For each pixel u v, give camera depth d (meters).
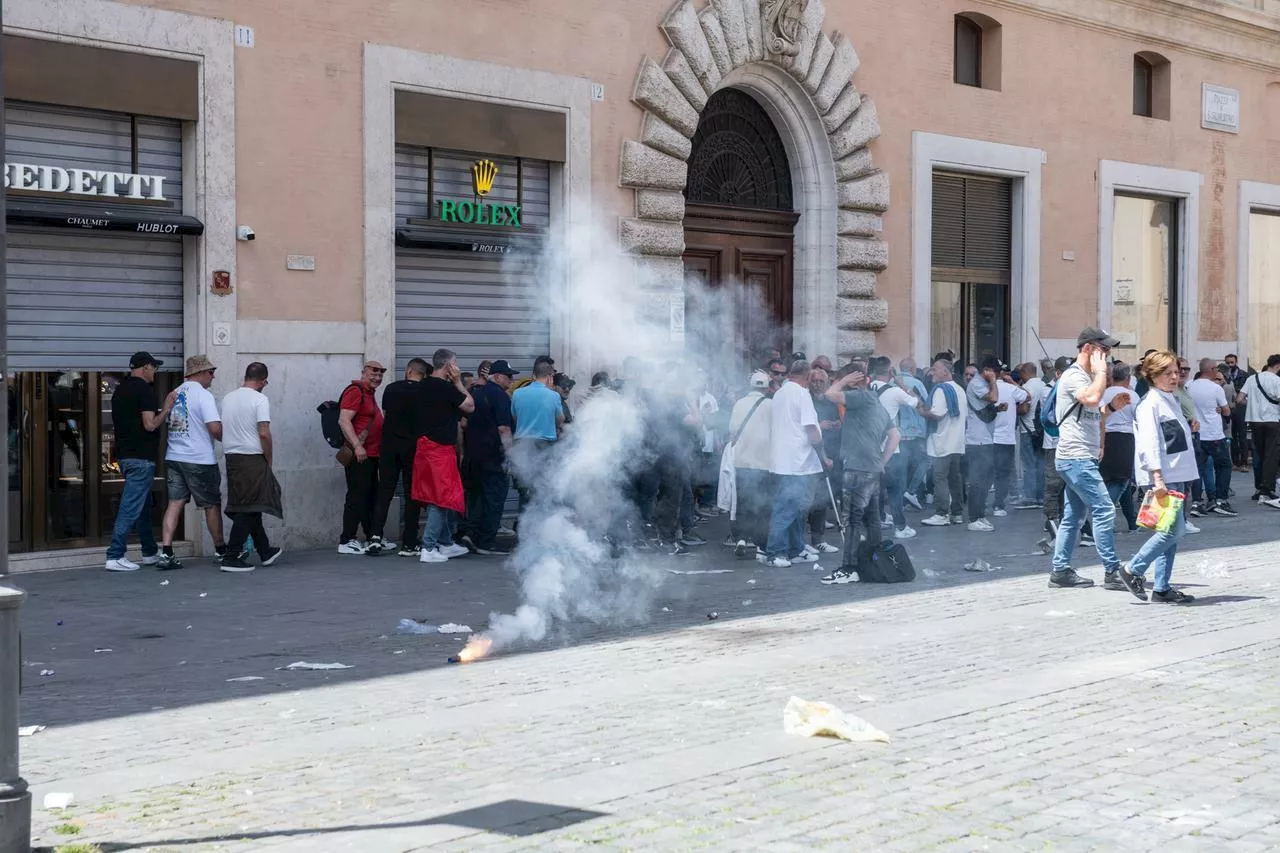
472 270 17.06
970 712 7.40
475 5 16.62
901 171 21.84
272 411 15.10
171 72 14.23
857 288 20.97
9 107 13.32
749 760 6.38
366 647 9.64
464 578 13.07
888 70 21.59
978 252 23.61
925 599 11.63
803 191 20.75
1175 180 27.09
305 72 15.23
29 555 13.48
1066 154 24.73
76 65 13.57
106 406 14.26
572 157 17.62
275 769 6.31
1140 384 15.84
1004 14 23.42
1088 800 5.81
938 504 17.78
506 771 6.25
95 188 13.72
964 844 5.21
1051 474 14.72
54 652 9.52
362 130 15.69
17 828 4.84
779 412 13.86
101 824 5.43
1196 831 5.39
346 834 5.26
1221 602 11.38
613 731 7.04
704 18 18.80
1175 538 11.25
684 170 18.73
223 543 13.90
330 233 15.48
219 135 14.56
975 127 23.00
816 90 20.28
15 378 13.56
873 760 6.42
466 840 5.20
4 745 4.83
